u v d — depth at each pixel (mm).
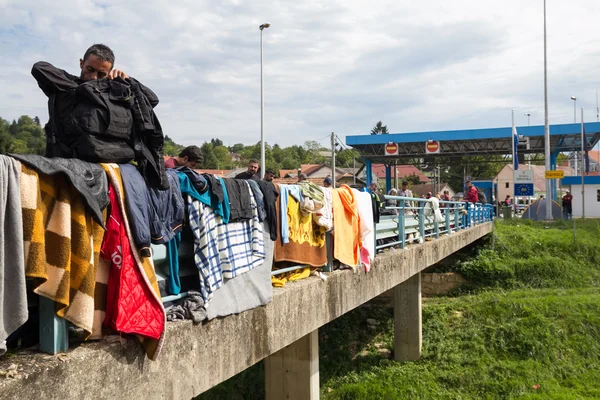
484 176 59156
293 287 5215
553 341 13125
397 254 8562
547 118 27625
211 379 3832
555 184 32844
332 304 6070
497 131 28109
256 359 4469
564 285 17469
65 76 3088
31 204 2492
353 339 13852
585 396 10961
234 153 109875
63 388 2592
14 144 25188
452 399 10891
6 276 2373
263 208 4668
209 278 3828
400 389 11078
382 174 65625
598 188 32656
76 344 2887
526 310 14477
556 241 20125
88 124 2914
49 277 2578
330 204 6109
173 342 3404
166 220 3449
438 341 13617
